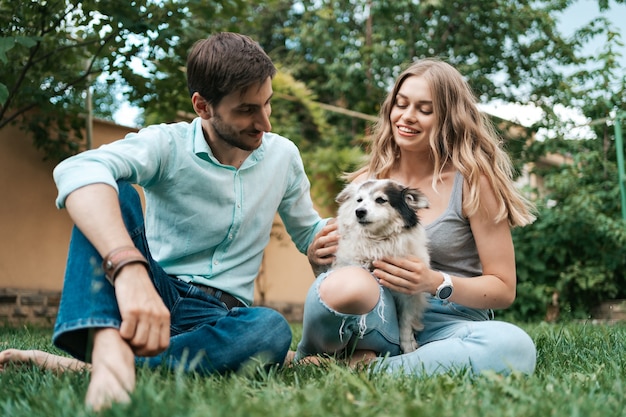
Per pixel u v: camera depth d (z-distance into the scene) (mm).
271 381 2133
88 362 2014
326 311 2729
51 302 7809
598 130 11258
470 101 3334
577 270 10234
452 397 1931
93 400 1764
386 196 3244
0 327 6223
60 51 6551
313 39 13102
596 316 10547
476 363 2635
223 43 2539
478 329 2740
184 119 9023
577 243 10445
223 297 2777
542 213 10547
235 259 2857
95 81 7273
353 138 12445
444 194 3324
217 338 2406
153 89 6914
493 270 3141
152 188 2738
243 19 6902
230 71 2461
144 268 2037
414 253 3168
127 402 1684
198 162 2719
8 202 7578
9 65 6395
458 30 12633
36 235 7789
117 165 2340
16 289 7543
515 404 1825
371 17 12914
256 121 2570
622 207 10047
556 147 11328
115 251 2014
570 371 2656
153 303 1980
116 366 1874
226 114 2543
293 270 10742
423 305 3125
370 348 2965
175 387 1898
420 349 2730
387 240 3203
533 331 4602
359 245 3232
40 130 7539
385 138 3664
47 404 1752
